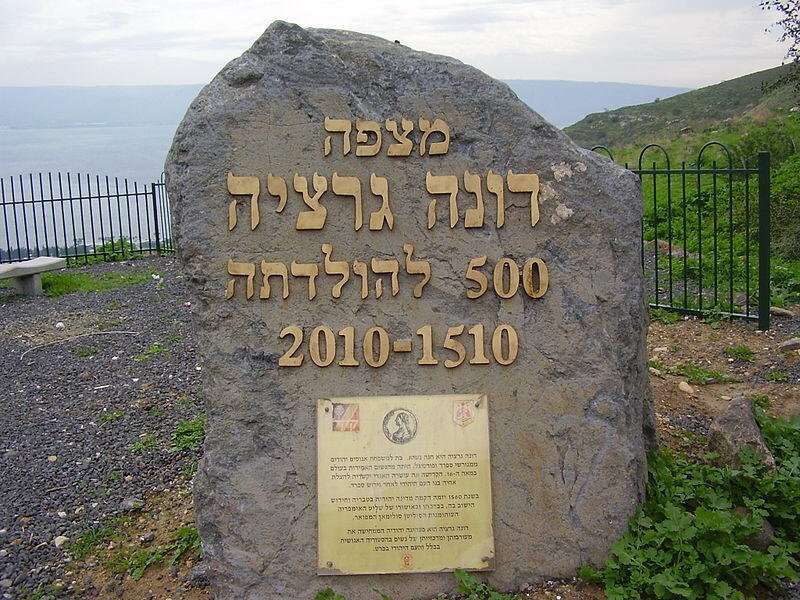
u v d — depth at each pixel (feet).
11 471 18.11
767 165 25.22
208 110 12.09
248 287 12.02
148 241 53.16
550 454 12.07
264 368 12.03
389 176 12.17
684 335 25.68
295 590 11.85
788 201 36.52
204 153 12.02
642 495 12.67
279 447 11.98
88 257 48.91
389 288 12.15
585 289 12.21
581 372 12.13
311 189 12.10
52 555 14.46
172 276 41.01
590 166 12.32
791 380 21.33
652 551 11.61
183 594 12.95
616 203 12.32
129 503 16.20
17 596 13.19
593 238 12.25
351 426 11.96
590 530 12.02
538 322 12.14
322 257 12.09
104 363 26.25
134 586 13.33
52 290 38.14
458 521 11.91
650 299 30.30
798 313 27.35
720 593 11.16
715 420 15.40
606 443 12.08
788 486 13.69
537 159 12.24
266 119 12.09
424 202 12.17
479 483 11.94
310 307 12.09
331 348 12.02
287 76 12.19
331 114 12.14
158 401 22.21
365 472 11.91
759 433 14.92
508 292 12.14
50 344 28.89
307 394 12.03
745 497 13.50
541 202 12.21
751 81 120.67
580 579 11.84
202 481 11.98
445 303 12.16
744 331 25.55
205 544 11.96
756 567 11.58
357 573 11.79
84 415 21.53
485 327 12.13
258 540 11.87
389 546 11.85
